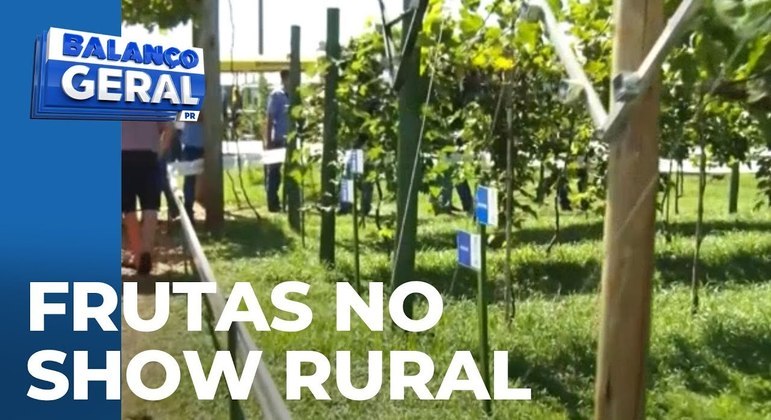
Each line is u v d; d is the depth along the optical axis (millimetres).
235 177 3287
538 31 2875
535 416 2582
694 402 2822
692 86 1715
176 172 2406
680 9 1342
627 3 1398
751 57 1563
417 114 3295
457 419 2543
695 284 3555
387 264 3527
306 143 4051
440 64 3328
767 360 2975
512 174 3820
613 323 1475
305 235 3568
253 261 2777
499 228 3836
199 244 2471
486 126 3846
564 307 3010
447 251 3391
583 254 3527
